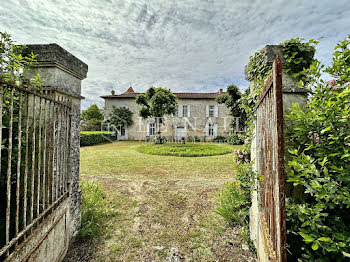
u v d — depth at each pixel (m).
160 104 12.66
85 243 2.02
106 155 8.28
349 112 1.09
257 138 1.75
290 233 1.18
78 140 2.26
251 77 2.09
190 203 3.09
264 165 1.25
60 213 1.71
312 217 1.03
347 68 1.21
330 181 1.04
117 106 18.06
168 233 2.24
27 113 1.17
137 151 9.82
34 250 1.23
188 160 7.20
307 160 1.12
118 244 2.02
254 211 1.92
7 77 1.53
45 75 1.78
